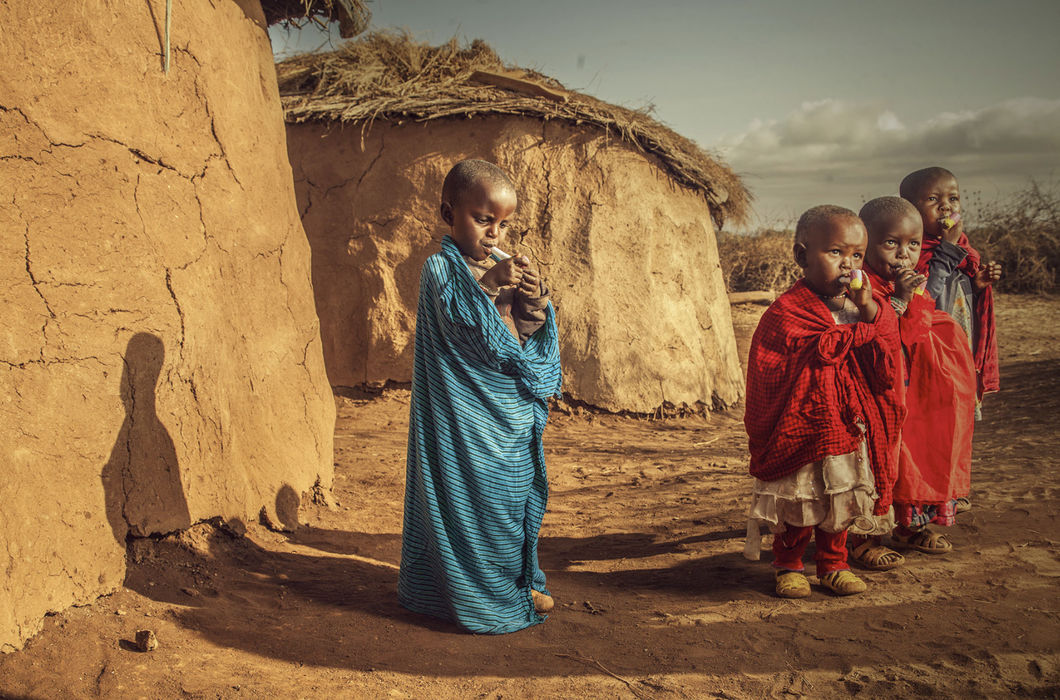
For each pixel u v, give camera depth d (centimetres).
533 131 935
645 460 735
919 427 405
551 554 477
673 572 433
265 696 278
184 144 407
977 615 340
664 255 949
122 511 350
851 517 364
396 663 311
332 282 945
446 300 324
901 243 409
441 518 337
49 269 323
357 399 920
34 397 311
